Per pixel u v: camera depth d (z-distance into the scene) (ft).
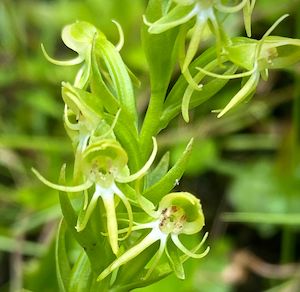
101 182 0.64
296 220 0.89
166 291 0.87
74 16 1.28
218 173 1.17
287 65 0.66
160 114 0.67
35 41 1.31
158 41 0.66
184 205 0.64
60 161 1.07
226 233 1.14
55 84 1.20
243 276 1.07
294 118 1.05
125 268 0.67
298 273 1.03
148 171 0.68
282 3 1.15
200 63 0.65
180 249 0.64
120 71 0.67
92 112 0.64
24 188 1.00
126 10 1.21
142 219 0.65
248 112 1.14
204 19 0.63
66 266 0.69
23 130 1.21
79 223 0.64
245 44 0.64
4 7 1.22
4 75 1.21
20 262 0.98
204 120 1.13
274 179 1.08
